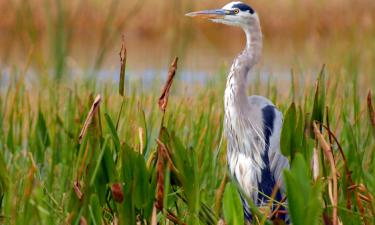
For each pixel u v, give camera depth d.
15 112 12.28
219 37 31.38
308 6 32.12
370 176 7.68
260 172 9.62
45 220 7.24
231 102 9.91
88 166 7.29
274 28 32.16
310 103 10.48
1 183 7.88
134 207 7.18
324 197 7.59
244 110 9.80
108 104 12.51
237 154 9.88
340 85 13.27
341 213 7.50
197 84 15.98
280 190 9.51
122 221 7.18
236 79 9.93
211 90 13.27
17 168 10.00
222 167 10.81
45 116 12.12
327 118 7.53
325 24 31.00
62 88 13.90
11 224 7.22
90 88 14.58
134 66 22.73
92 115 7.16
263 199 9.53
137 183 7.22
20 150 11.02
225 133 10.11
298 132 7.69
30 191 7.05
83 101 12.56
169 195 7.73
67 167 9.89
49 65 16.69
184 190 7.32
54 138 10.38
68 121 11.13
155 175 7.31
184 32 18.95
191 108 12.11
